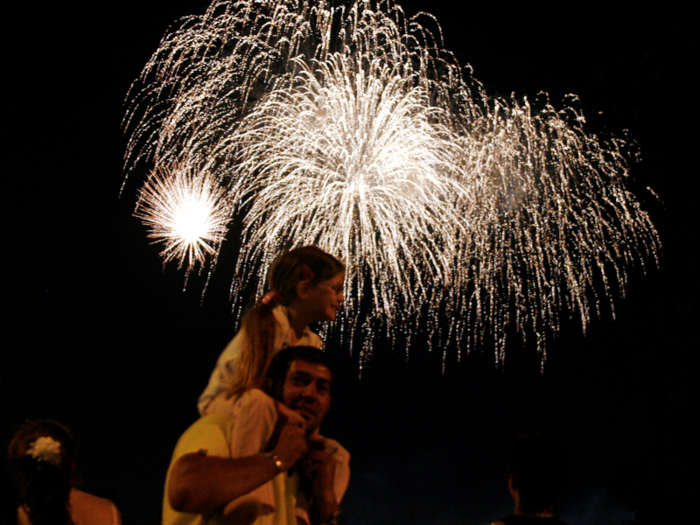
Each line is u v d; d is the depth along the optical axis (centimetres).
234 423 233
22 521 314
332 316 315
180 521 225
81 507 344
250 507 223
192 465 211
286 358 253
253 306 288
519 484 303
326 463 261
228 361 266
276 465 219
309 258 313
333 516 254
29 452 320
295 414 240
